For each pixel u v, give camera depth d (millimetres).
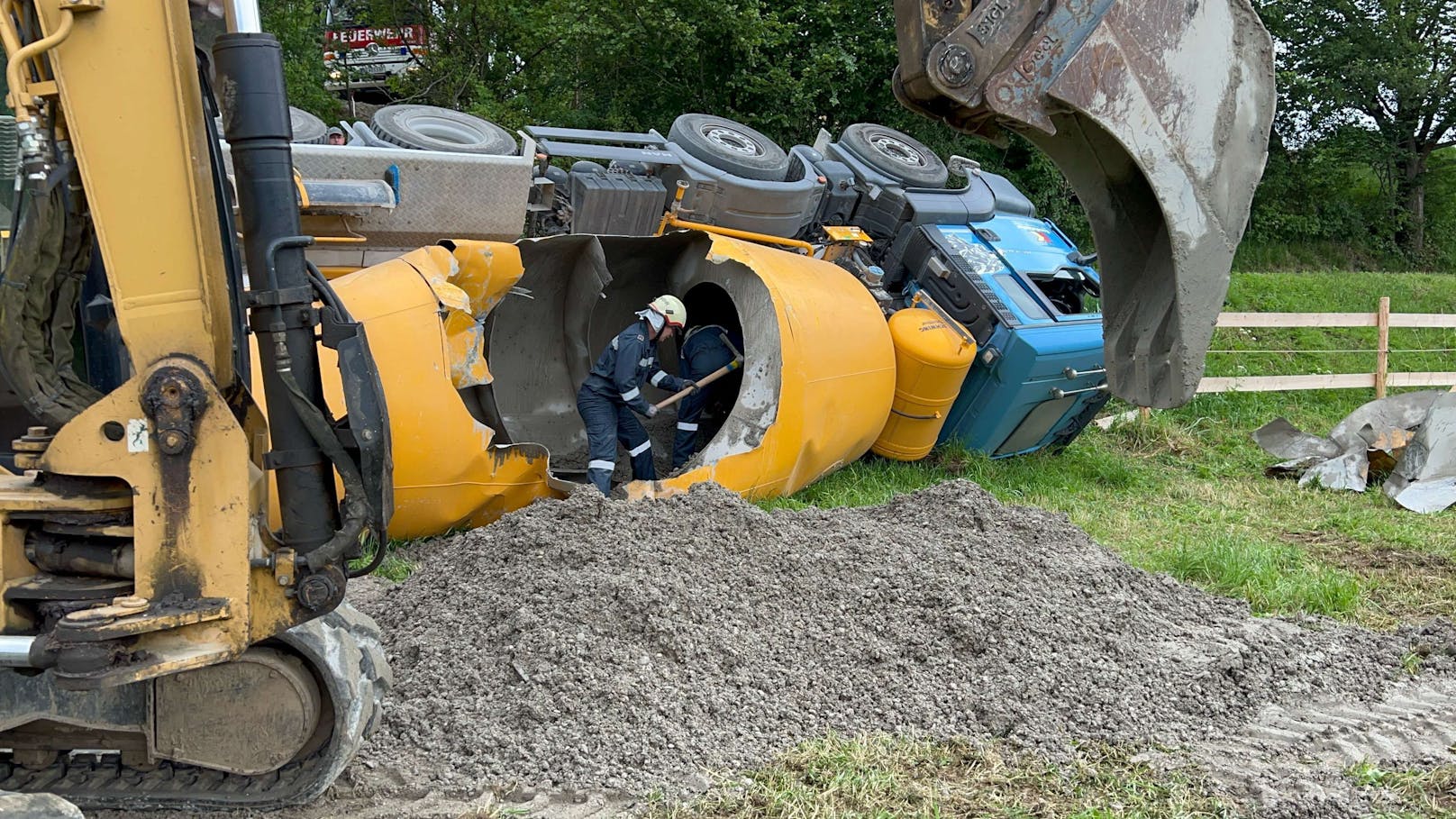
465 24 19969
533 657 4191
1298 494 9297
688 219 8164
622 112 18188
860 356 7504
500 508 6352
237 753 3303
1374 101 28016
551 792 3582
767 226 8438
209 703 3279
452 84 19500
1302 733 4285
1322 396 14242
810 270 7672
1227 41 3904
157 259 2797
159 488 2855
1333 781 3902
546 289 8062
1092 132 4102
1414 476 9188
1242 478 10125
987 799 3648
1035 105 3852
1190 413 12641
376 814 3412
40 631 3018
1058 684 4457
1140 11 3852
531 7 19094
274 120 2846
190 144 2779
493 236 7211
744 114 17891
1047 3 3834
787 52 18031
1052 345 8656
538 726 3889
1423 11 27422
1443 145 28547
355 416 2922
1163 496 9188
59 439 2855
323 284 3043
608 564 4832
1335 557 7262
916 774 3803
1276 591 6062
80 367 3219
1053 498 8562
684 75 17922
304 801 3352
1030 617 4902
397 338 5656
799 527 5711
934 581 5074
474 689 4129
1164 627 5191
